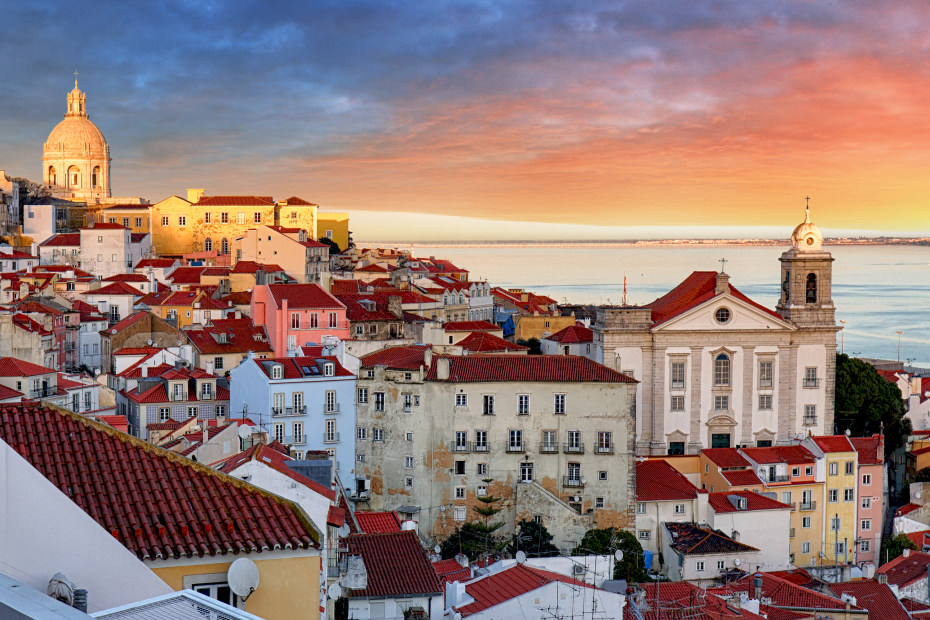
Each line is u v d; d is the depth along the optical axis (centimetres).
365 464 14312
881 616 11412
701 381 18212
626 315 18138
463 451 13938
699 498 14238
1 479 2973
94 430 3681
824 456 15338
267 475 6116
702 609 9656
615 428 13975
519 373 14075
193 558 3322
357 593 7662
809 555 15250
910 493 17162
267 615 3400
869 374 19888
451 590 8231
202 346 17625
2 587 2100
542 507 13712
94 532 3038
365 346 16538
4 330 16262
